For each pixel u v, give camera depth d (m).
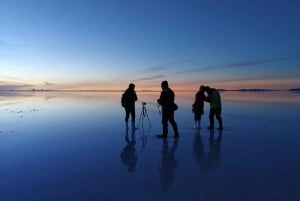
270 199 4.51
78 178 5.72
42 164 6.75
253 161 6.80
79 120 15.29
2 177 5.83
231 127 12.40
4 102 32.56
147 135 10.58
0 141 9.52
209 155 7.45
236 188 5.03
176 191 4.96
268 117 16.08
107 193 4.91
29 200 4.68
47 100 37.38
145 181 5.50
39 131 11.59
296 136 10.11
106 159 7.16
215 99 11.59
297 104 26.97
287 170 6.05
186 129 11.93
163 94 9.95
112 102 31.97
